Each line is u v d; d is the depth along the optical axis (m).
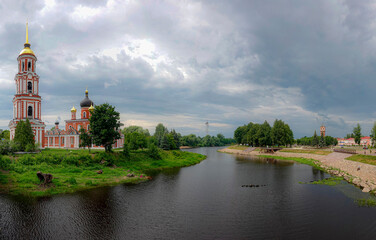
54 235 25.70
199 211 34.19
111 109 70.50
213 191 45.56
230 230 27.77
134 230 27.53
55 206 34.28
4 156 55.84
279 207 35.97
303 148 126.19
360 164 64.25
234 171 70.38
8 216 30.20
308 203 37.81
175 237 25.88
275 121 136.12
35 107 75.25
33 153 63.44
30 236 25.25
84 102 95.44
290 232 27.33
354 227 28.66
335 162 77.38
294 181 54.91
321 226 28.98
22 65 74.56
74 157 59.53
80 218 30.52
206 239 25.47
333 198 40.47
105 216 31.62
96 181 49.16
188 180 56.00
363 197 40.88
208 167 79.50
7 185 41.06
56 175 49.78
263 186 49.88
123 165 69.62
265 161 98.50
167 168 76.31
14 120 73.19
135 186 48.38
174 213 33.31
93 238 25.36
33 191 39.66
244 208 35.56
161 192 44.19
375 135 106.50
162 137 105.06
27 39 76.12
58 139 91.12
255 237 26.03
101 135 68.88
